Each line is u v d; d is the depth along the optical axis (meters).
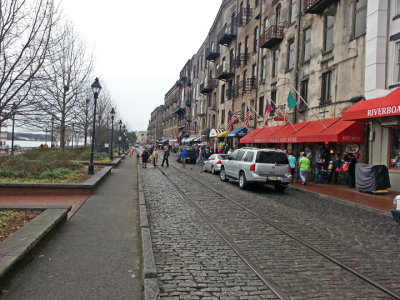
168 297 3.60
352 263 4.91
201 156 30.12
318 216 8.50
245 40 31.41
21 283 3.70
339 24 16.44
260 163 12.95
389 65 13.20
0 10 6.32
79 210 7.89
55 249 4.93
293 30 21.45
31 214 6.23
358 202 10.52
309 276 4.36
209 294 3.70
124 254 4.84
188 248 5.41
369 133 14.02
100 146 39.06
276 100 23.59
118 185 13.09
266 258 5.04
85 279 3.89
